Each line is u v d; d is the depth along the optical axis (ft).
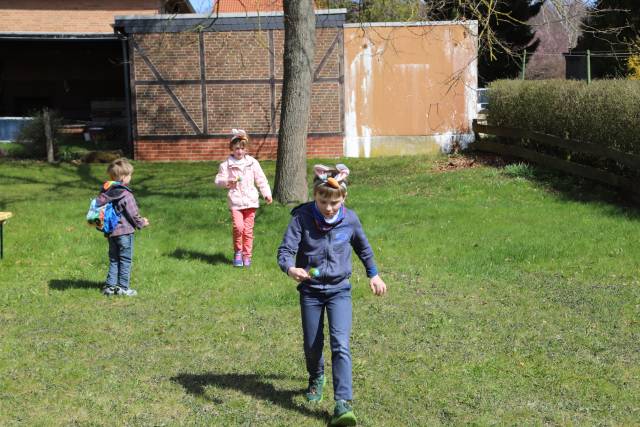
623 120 39.52
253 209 28.66
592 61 76.69
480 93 72.84
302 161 40.42
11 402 15.74
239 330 20.74
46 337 20.15
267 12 63.26
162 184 50.93
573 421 14.67
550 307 22.56
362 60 63.82
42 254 30.66
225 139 65.05
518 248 29.58
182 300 23.94
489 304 23.03
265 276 27.07
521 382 16.72
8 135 69.62
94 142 72.28
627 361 18.01
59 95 86.99
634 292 23.90
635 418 14.82
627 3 73.31
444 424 14.65
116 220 24.21
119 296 24.38
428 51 63.41
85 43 78.79
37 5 88.02
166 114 65.00
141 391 16.38
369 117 64.39
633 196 38.58
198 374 17.43
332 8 66.95
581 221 34.27
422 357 18.39
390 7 64.75
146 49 64.44
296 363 18.17
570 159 46.78
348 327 14.80
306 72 39.83
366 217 36.40
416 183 47.16
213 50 64.13
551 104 47.57
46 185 51.55
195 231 34.58
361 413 15.15
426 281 25.91
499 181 45.57
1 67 85.40
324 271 14.76
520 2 95.81
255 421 14.84
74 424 14.69
